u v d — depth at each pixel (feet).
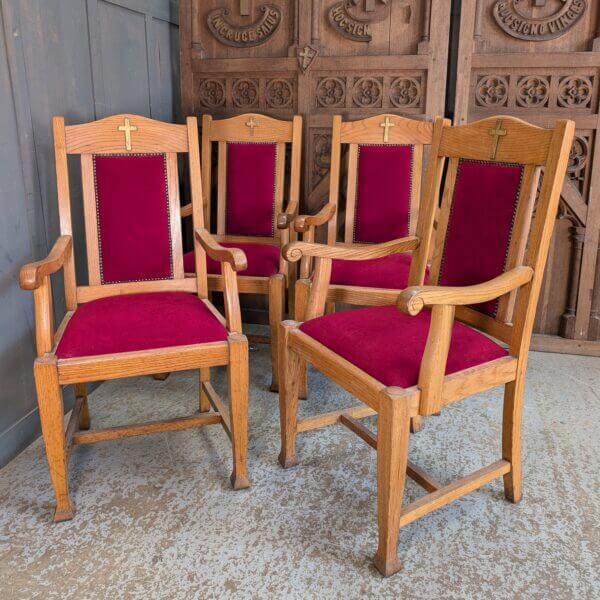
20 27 6.07
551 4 8.29
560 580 4.64
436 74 8.59
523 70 8.52
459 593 4.51
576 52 8.29
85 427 6.75
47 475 5.94
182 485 5.80
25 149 6.26
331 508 5.48
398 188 7.84
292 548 4.97
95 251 6.15
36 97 6.43
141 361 5.07
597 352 9.11
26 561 4.79
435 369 4.37
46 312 4.97
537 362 8.91
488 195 5.28
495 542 5.07
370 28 8.72
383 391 4.37
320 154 9.30
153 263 6.33
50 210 6.86
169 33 9.61
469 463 6.23
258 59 9.10
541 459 6.30
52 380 4.85
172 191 6.36
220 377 8.32
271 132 8.35
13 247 6.16
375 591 4.52
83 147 6.00
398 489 4.52
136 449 6.43
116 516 5.33
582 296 9.00
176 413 7.25
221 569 4.73
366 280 6.98
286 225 7.48
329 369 5.01
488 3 8.43
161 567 4.74
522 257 4.99
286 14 8.95
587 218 8.72
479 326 5.43
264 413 7.25
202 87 9.48
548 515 5.41
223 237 8.69
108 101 7.95
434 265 5.88
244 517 5.34
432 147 5.89
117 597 4.44
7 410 6.17
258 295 10.39
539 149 4.77
